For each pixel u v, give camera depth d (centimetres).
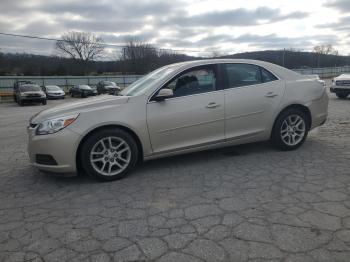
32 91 2628
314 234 277
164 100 450
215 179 422
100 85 3875
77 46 6831
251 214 319
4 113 1833
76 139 411
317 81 561
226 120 482
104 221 320
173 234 289
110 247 273
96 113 423
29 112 1838
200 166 478
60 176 462
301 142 543
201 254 257
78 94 3631
